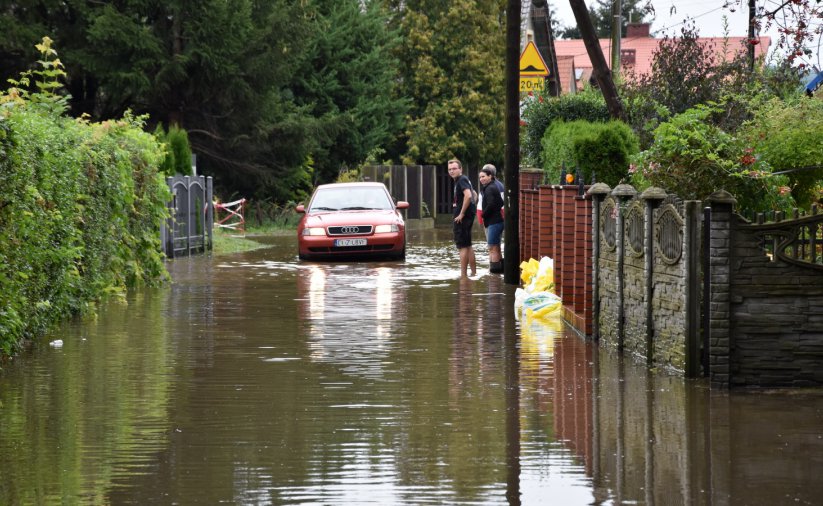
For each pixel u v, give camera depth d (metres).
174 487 16.77
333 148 114.38
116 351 29.36
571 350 29.72
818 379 24.09
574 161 46.78
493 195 53.56
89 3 89.12
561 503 15.93
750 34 35.00
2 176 25.75
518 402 22.81
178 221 64.44
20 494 16.41
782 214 24.00
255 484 16.92
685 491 16.44
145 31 87.44
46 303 30.16
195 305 40.12
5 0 86.00
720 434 19.83
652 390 23.95
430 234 95.25
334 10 113.50
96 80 93.75
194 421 21.11
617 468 17.70
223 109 97.81
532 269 44.94
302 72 110.44
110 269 41.75
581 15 55.56
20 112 32.56
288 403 22.78
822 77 52.84
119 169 41.03
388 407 22.39
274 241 82.94
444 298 42.62
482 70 125.62
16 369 26.56
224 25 90.31
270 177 100.56
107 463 18.12
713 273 23.86
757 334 24.02
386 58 118.56
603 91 56.25
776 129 38.25
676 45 61.41
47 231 30.17
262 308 39.28
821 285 23.91
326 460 18.30
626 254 28.86
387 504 15.91
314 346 30.39
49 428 20.50
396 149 128.75
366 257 65.31
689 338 25.00
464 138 126.50
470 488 16.69
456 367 27.02
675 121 35.38
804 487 16.56
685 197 34.72
